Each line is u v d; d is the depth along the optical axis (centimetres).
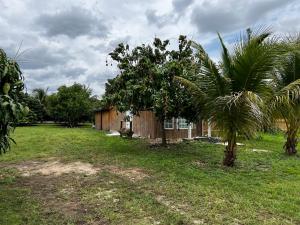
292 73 1114
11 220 496
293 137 1177
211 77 944
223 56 951
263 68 893
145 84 1170
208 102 960
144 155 1138
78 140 1677
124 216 518
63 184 726
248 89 928
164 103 1146
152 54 1310
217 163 988
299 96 1046
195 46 978
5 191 664
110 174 822
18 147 1377
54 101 3625
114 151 1247
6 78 487
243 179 771
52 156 1134
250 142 1541
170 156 1116
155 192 652
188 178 771
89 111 3484
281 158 1098
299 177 805
